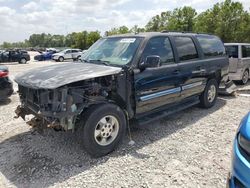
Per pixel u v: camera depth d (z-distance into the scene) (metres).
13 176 3.49
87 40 60.56
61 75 3.81
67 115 3.63
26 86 3.84
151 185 3.26
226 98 7.79
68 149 4.23
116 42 5.00
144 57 4.54
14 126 5.33
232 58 9.55
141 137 4.73
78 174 3.52
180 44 5.48
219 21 29.98
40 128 3.99
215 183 3.29
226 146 4.35
